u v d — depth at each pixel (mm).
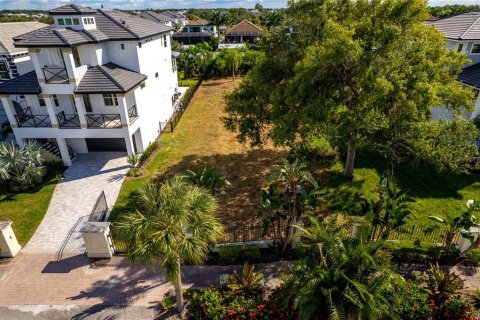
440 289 11266
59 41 18500
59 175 20328
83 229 13227
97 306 11719
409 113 13445
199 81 44094
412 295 10992
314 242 10359
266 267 13094
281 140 16438
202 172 16641
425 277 12148
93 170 21453
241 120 20172
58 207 17688
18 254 14344
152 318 11188
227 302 11242
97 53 21531
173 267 9484
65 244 14938
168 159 23000
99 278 12922
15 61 26469
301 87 14438
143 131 23922
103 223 13633
